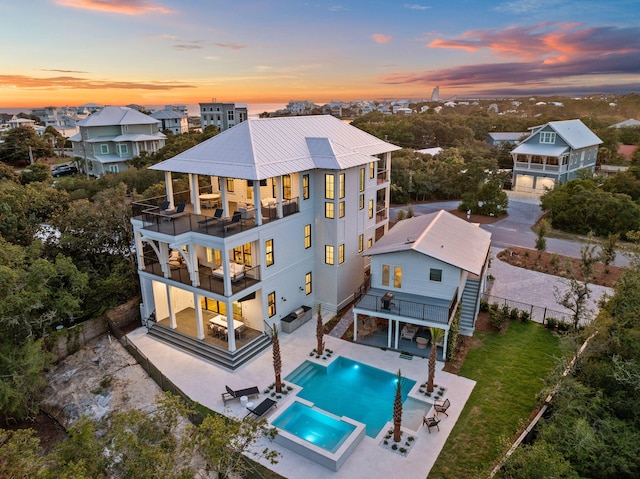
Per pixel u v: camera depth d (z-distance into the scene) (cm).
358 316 2542
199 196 2666
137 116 7175
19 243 2627
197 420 1691
